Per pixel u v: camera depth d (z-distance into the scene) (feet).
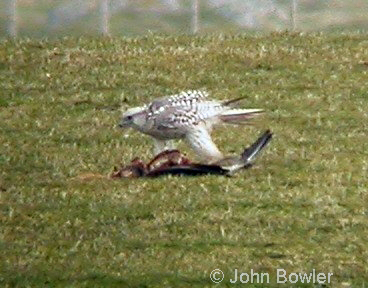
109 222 53.72
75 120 66.85
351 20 95.96
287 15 96.78
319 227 53.26
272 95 70.23
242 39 81.15
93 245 51.67
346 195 56.44
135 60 76.38
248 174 58.34
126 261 50.19
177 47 78.79
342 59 76.69
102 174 59.00
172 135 57.36
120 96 70.49
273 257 50.67
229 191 56.34
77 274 49.21
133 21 95.71
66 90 71.67
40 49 78.84
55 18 94.22
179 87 72.02
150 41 80.53
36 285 48.55
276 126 65.10
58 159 60.95
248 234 52.49
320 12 95.66
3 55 77.46
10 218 54.34
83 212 54.75
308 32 84.69
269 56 76.89
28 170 59.82
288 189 56.95
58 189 57.31
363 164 60.23
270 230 52.95
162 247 51.44
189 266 49.73
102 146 62.64
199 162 59.06
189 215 54.13
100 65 75.72
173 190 56.44
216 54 77.36
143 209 54.75
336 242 51.98
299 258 50.62
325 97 70.03
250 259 50.42
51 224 53.72
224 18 96.63
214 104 57.47
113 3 95.86
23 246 51.75
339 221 53.78
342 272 49.42
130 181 57.57
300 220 53.83
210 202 55.31
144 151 61.72
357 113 67.72
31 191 57.16
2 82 73.05
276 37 81.71
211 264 49.88
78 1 94.53
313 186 57.47
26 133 64.90
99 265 49.93
